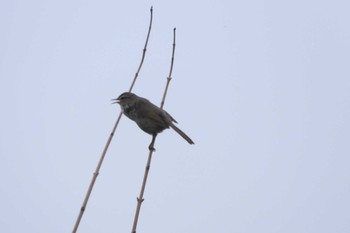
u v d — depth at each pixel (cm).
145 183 879
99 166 813
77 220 752
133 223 794
